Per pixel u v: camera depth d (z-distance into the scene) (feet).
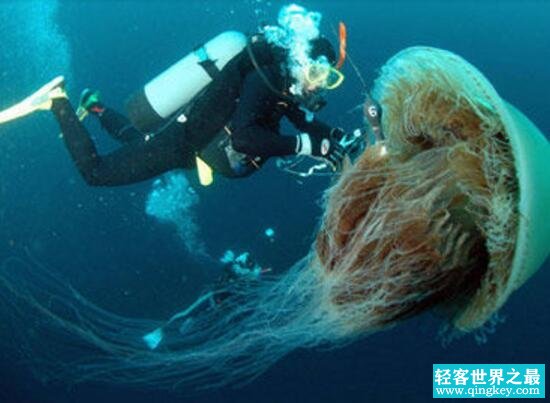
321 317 11.84
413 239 9.67
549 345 28.19
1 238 28.81
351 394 26.30
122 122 18.93
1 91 36.55
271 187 31.63
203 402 25.05
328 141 12.32
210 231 29.91
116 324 23.98
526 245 8.96
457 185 9.71
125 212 30.66
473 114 9.90
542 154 9.51
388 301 10.28
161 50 50.06
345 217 10.41
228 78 12.91
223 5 55.26
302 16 11.78
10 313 25.02
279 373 26.55
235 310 18.54
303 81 11.81
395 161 10.64
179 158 14.42
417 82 11.02
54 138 33.99
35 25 38.47
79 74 42.55
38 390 24.18
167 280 27.81
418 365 27.73
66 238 29.53
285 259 28.89
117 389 24.44
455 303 11.18
